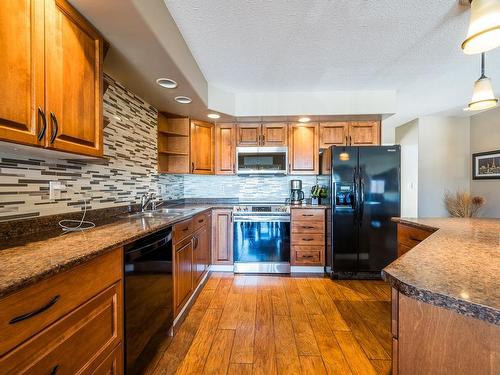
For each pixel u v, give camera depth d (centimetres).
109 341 111
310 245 323
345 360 162
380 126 347
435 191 445
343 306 235
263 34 197
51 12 111
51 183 151
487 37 120
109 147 208
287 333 191
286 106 323
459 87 307
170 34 172
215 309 228
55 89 114
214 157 357
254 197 389
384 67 253
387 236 306
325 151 337
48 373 79
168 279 181
